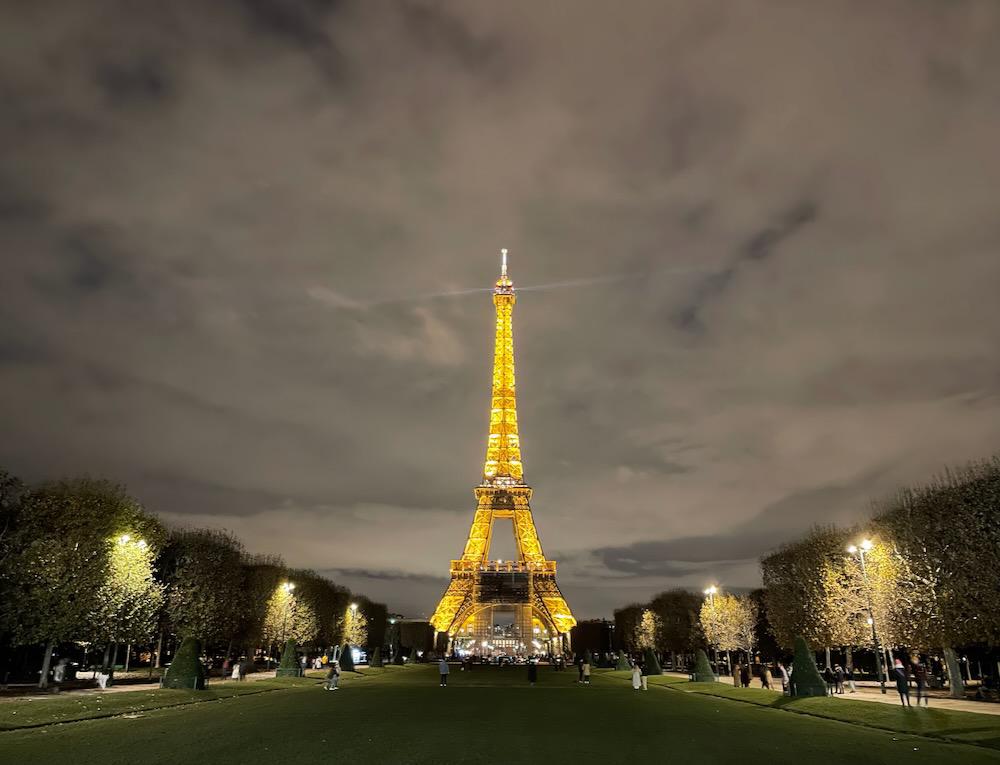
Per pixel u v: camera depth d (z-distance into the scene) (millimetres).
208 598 109250
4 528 79562
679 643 174500
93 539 83812
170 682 76875
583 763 36688
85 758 36375
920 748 42094
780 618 117312
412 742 42969
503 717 57781
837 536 110812
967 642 78438
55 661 103750
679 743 43750
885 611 88938
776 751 40844
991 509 79938
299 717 55500
